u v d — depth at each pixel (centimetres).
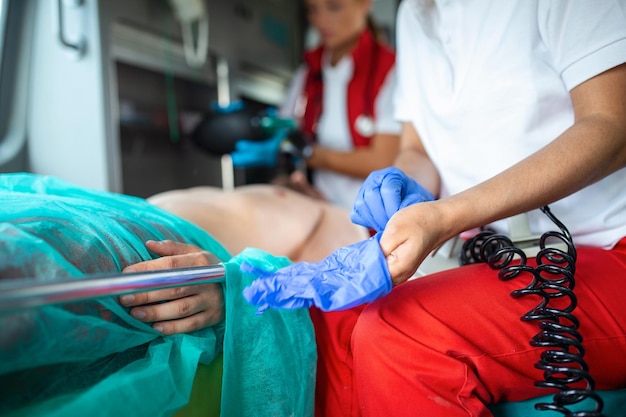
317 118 258
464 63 112
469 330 83
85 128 200
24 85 206
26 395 67
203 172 274
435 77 119
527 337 83
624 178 100
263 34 318
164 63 239
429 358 80
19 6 203
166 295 83
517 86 102
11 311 54
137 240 89
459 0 112
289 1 347
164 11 234
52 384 70
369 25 266
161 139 253
